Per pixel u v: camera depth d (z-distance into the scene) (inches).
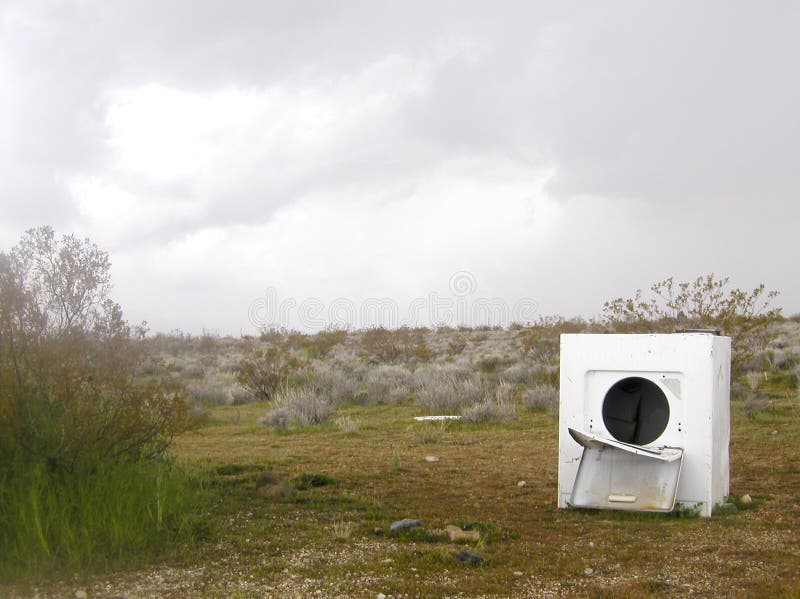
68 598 193.3
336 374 801.6
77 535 223.9
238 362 1036.5
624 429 300.4
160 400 293.4
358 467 386.3
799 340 935.7
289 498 307.0
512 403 639.8
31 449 244.7
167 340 1471.5
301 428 547.2
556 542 248.2
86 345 278.2
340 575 211.3
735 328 651.5
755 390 615.5
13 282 266.1
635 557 229.6
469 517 282.2
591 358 294.2
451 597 195.5
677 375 286.8
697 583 204.8
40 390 258.2
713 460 286.5
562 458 298.7
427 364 1050.1
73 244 293.1
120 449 276.8
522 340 1159.0
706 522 273.0
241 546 237.1
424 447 454.3
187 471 324.2
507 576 211.3
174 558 224.4
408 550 236.7
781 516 282.0
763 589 195.9
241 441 490.3
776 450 416.2
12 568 209.5
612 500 282.8
